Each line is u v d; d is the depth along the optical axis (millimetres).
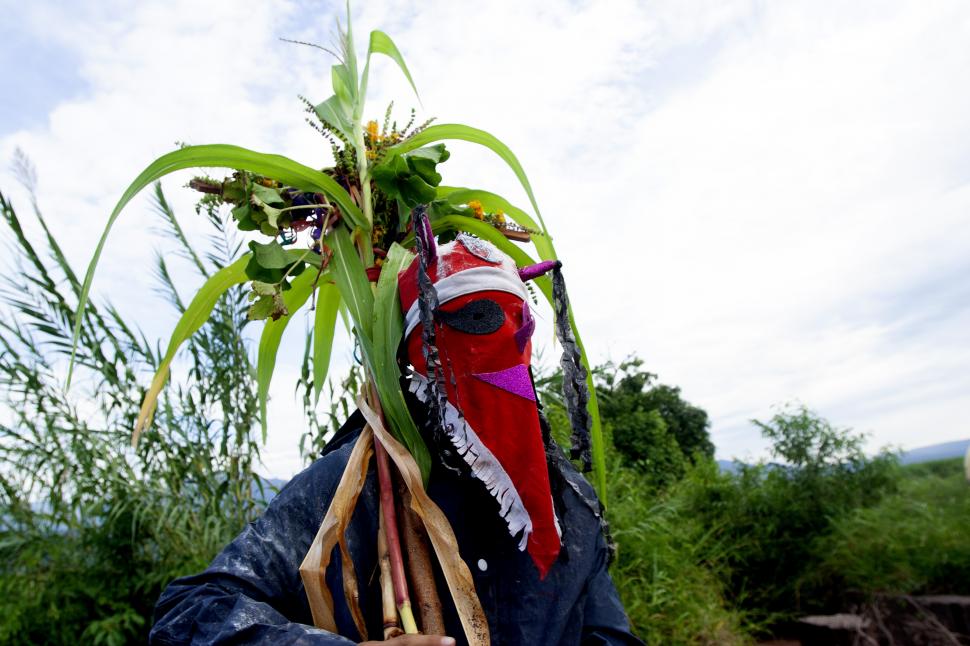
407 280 1262
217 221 3764
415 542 1177
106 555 3955
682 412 14289
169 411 4000
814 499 7449
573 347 1271
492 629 1175
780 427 7805
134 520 3629
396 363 1232
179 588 1129
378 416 1221
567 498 1326
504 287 1207
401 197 1406
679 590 4961
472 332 1163
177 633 1043
